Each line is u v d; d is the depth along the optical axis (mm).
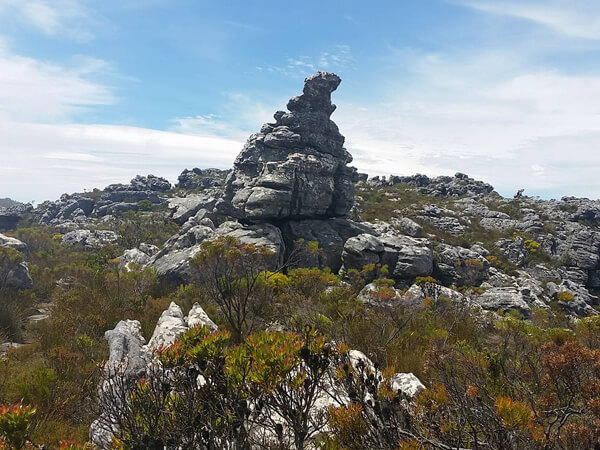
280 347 2520
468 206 61750
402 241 31938
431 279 19297
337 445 2713
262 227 28953
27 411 2393
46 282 19891
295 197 30750
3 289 15883
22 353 8914
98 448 3545
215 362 2625
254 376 2402
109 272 19625
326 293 13648
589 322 8312
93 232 46906
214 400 2516
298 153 33344
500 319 12797
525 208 62062
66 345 9039
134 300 13836
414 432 2703
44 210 78375
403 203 63781
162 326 9312
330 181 33062
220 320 11055
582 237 47125
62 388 6059
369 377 2877
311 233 30859
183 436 2373
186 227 38062
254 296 11445
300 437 2523
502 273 36094
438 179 85438
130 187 78438
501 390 4270
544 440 2541
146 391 2605
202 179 85625
